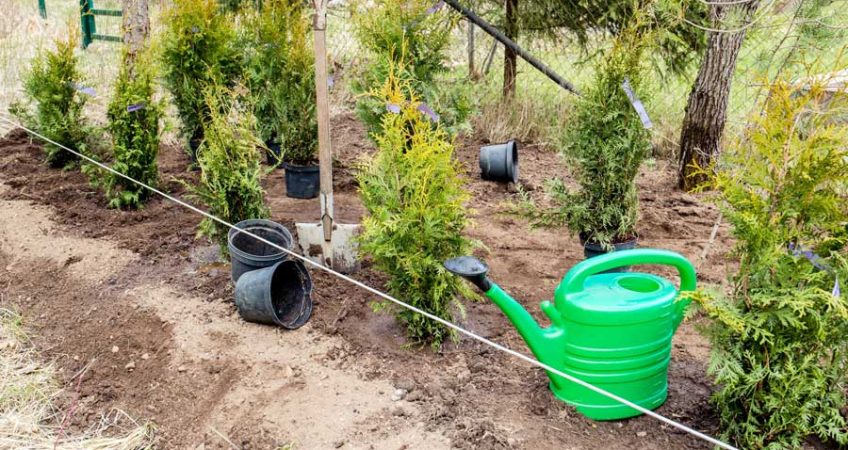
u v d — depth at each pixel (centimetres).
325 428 319
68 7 1349
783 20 541
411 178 358
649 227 557
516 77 906
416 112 371
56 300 444
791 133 273
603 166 445
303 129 602
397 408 331
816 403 280
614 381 313
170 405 346
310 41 721
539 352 319
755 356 286
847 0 573
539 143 793
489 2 866
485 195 640
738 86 752
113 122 574
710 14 599
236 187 464
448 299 375
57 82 641
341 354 377
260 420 327
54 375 374
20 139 743
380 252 363
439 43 547
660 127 748
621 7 758
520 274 480
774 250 274
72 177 643
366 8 640
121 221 557
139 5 678
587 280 333
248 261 422
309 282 418
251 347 382
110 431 331
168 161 715
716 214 582
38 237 524
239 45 703
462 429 315
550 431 314
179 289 446
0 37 1055
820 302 276
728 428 302
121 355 387
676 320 322
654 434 313
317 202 615
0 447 315
